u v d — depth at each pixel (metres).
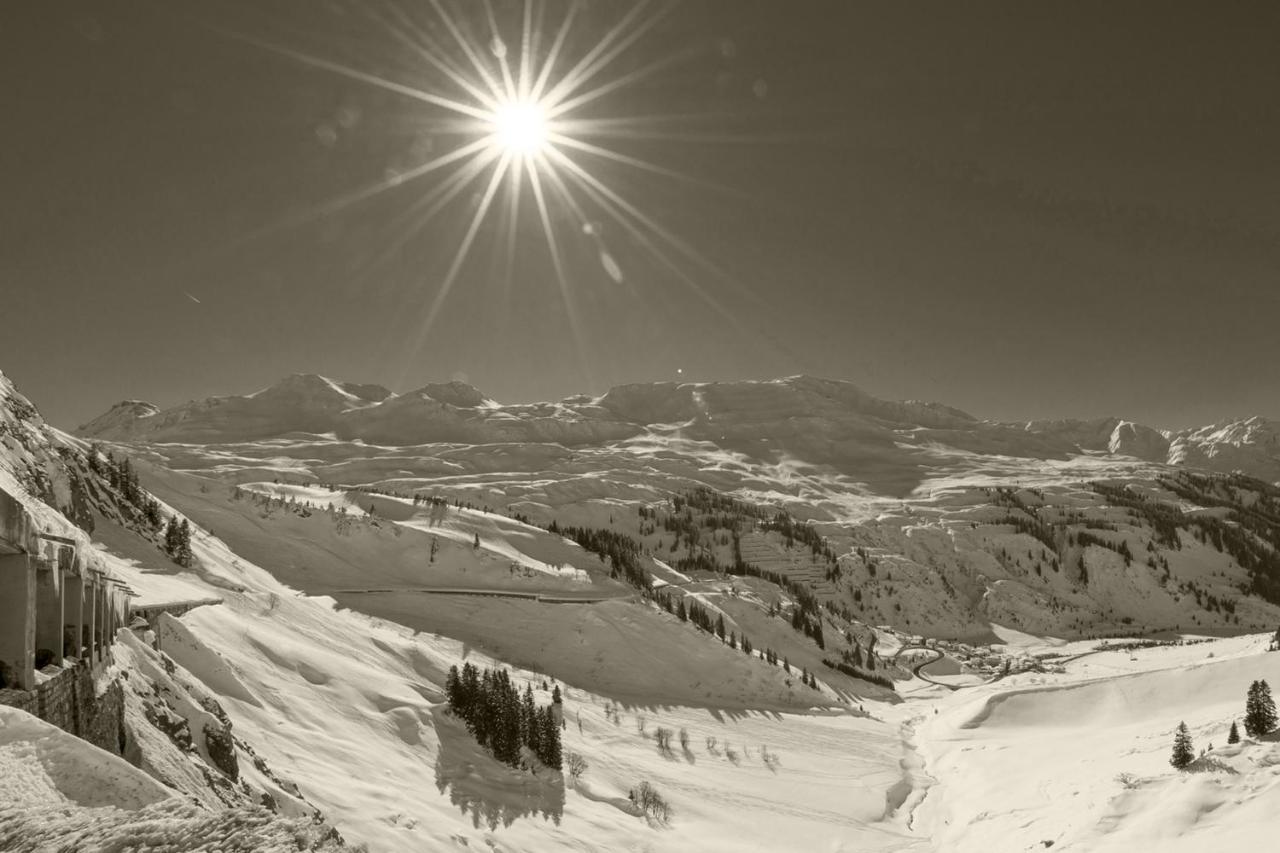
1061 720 166.00
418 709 102.75
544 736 110.62
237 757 50.28
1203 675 164.38
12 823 12.26
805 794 126.81
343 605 181.50
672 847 94.94
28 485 81.19
